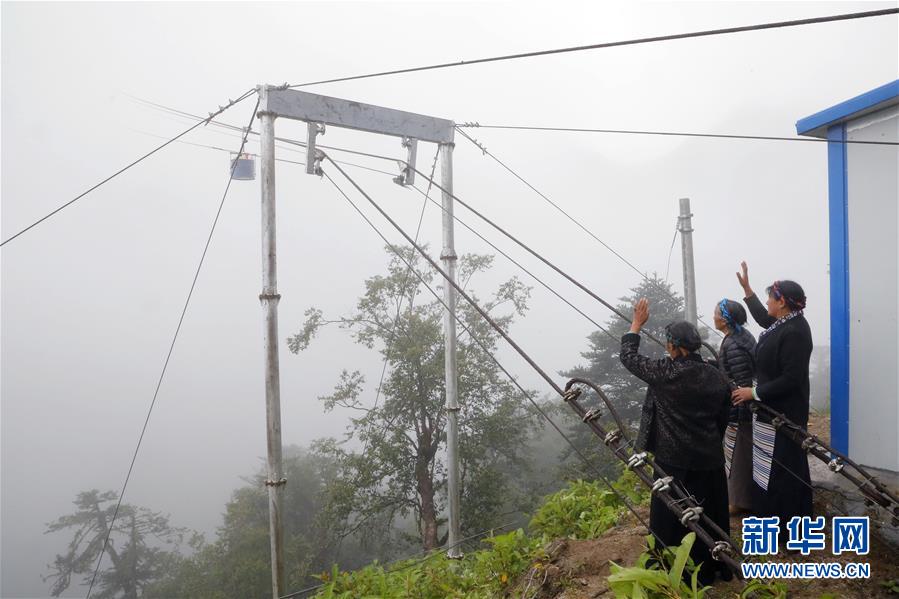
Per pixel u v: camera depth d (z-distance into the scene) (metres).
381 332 24.11
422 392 23.17
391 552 28.31
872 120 4.55
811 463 4.98
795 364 3.98
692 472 3.63
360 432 23.91
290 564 29.69
